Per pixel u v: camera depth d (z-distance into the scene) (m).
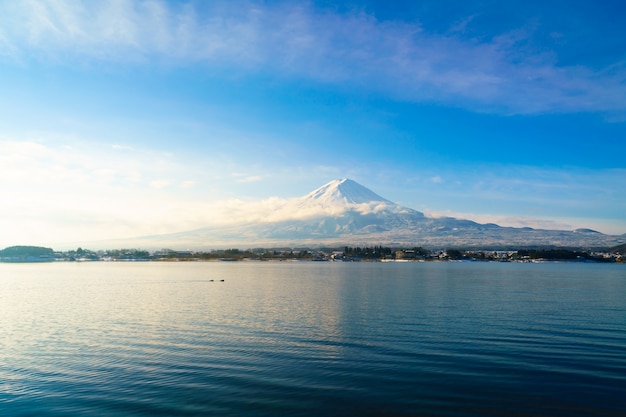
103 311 66.25
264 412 26.59
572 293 91.38
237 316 59.91
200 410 26.92
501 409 26.88
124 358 37.84
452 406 27.33
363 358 37.38
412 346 41.44
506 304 71.94
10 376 33.34
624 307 67.62
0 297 89.00
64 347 42.03
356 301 77.25
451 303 73.56
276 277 160.75
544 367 34.44
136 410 27.03
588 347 40.72
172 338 45.56
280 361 36.66
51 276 177.75
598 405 27.28
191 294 93.38
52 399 28.86
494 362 35.91
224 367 35.00
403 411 26.72
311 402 27.98
